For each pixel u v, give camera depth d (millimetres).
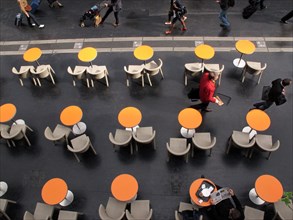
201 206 7434
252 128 8648
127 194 7668
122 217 7477
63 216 7957
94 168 9203
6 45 12906
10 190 9008
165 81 11008
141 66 10703
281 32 12172
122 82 11141
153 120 10055
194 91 9531
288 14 12086
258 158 9016
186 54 11758
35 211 8008
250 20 12719
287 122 9695
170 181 8797
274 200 7355
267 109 10008
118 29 12930
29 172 9305
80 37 12812
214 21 12805
